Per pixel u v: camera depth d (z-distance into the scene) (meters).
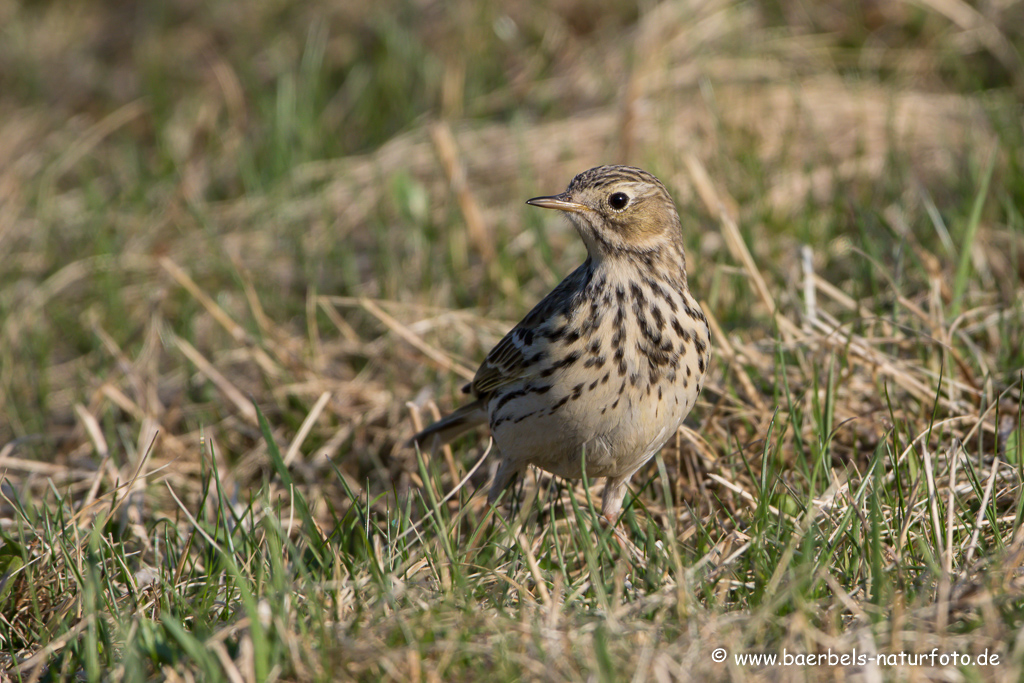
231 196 17.62
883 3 18.11
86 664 7.11
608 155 16.30
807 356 10.84
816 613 6.92
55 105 21.42
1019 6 17.58
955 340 10.86
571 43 19.27
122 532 9.47
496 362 8.98
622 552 7.68
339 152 18.03
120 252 16.14
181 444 11.85
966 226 12.38
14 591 8.32
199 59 21.66
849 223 13.74
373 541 8.53
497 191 16.22
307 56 19.69
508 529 8.09
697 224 13.80
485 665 6.73
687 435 9.70
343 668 6.70
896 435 8.77
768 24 18.59
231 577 7.83
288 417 11.97
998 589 6.85
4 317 14.81
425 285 13.99
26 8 24.95
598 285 8.41
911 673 6.12
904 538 7.58
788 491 8.34
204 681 6.58
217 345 14.05
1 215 17.69
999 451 9.30
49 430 12.91
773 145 15.91
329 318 14.08
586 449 8.56
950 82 17.20
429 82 19.00
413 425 10.53
